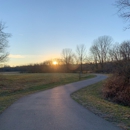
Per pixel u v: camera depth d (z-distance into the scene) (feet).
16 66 351.05
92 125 22.79
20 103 42.24
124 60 77.97
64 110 33.14
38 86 96.22
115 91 62.03
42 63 346.33
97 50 344.49
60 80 140.05
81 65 322.14
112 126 22.25
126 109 35.37
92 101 44.93
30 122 24.50
